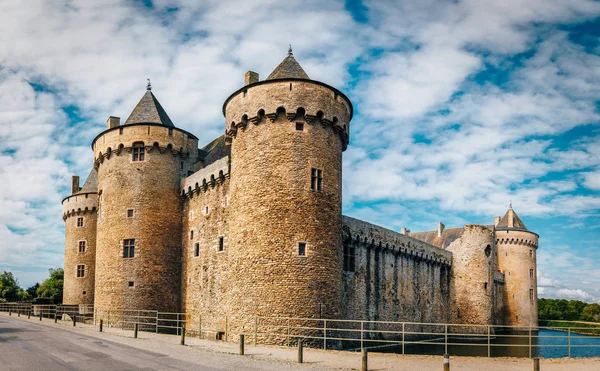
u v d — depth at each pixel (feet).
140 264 115.44
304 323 83.76
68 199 165.89
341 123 95.09
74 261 159.94
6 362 55.62
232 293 89.35
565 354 150.61
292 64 99.60
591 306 314.96
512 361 64.13
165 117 130.11
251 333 84.33
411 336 142.72
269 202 87.86
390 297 134.21
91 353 63.67
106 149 122.52
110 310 114.21
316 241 87.71
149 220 117.80
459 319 170.60
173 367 53.47
